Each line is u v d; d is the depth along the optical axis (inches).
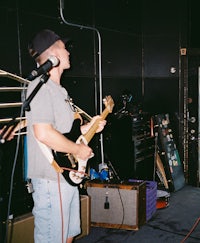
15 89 97.8
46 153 71.9
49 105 68.8
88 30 146.6
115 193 130.5
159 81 189.5
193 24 179.8
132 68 179.9
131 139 163.3
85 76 145.7
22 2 112.7
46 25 123.6
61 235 75.8
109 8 160.4
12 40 109.3
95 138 151.3
